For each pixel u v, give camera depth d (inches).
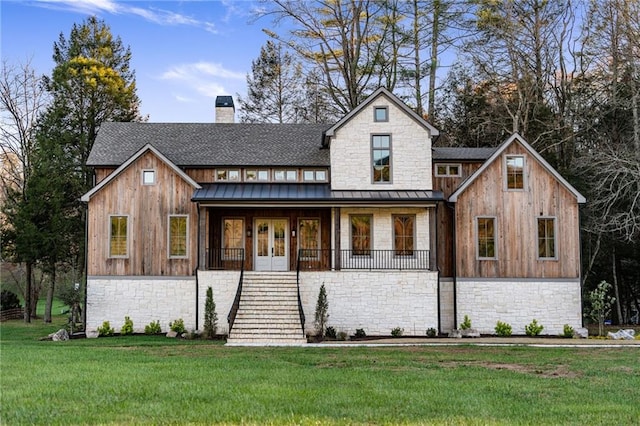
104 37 1400.1
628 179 1043.3
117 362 513.0
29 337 893.2
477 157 962.7
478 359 565.3
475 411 322.3
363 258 910.4
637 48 1069.1
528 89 1268.5
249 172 960.3
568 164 1238.9
